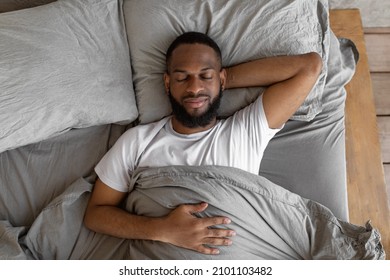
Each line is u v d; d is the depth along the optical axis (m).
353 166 1.51
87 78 1.26
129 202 1.22
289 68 1.23
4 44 1.21
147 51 1.33
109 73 1.29
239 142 1.21
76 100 1.24
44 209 1.20
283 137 1.35
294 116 1.33
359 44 1.69
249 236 1.12
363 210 1.46
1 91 1.18
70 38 1.26
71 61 1.25
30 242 1.19
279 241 1.15
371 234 1.12
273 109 1.23
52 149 1.32
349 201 1.47
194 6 1.32
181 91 1.20
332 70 1.42
